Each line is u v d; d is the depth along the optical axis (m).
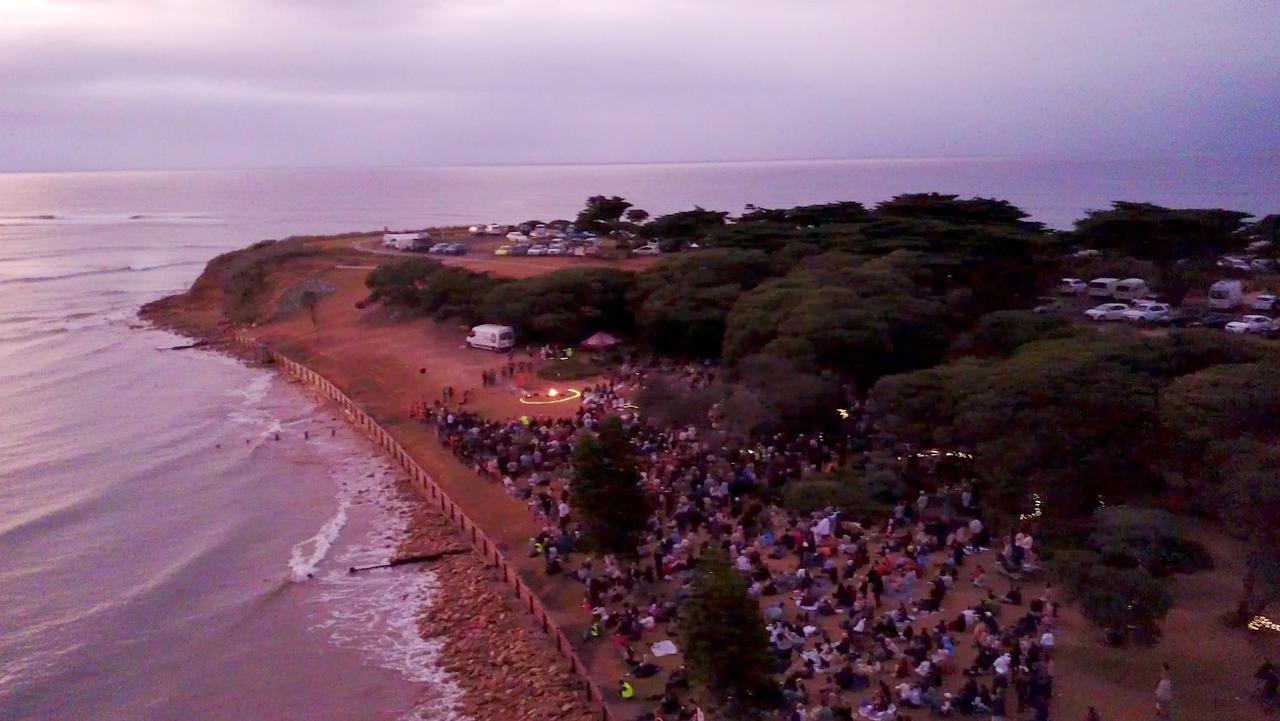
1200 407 41.94
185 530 54.22
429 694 36.53
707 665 29.42
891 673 31.95
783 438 54.84
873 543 42.31
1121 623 32.41
